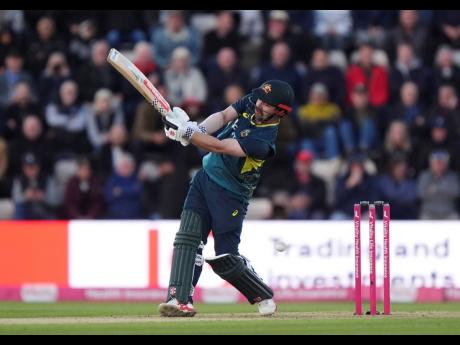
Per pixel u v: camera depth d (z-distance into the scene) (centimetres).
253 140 2789
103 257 4612
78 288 4631
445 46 6028
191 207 2912
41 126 5509
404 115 5584
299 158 5209
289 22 6072
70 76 5609
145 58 5519
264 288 3005
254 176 2884
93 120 5544
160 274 4584
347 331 2528
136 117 5447
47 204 5362
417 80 5741
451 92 5653
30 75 5738
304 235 4581
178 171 5172
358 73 5662
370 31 6050
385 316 3002
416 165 5403
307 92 5616
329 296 4566
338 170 5419
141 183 5238
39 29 5828
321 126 5531
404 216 5209
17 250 4650
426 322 2786
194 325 2673
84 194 5200
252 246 4578
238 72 5644
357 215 2991
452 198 5259
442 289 4556
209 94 5631
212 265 2905
